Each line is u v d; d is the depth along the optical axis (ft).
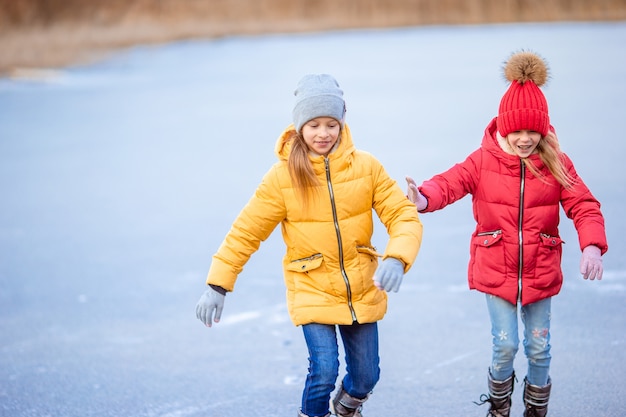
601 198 45.03
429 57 138.62
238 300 33.76
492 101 86.89
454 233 41.09
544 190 20.77
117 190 55.72
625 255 35.94
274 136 73.20
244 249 20.65
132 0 242.99
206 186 54.95
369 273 20.65
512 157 20.90
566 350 27.04
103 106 101.14
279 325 30.99
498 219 21.02
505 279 20.99
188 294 34.94
